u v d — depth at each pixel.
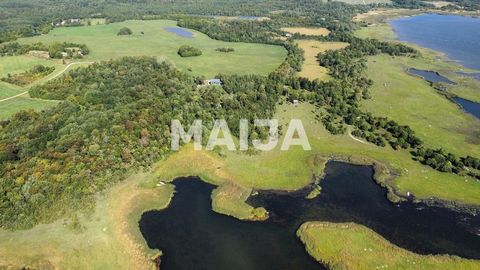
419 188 154.88
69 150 156.12
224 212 142.00
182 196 150.75
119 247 125.31
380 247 126.69
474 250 127.00
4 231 130.00
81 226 132.12
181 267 119.00
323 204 147.12
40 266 118.94
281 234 132.50
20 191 138.75
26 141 162.62
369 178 162.50
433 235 132.88
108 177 151.12
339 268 119.62
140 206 143.62
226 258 122.31
